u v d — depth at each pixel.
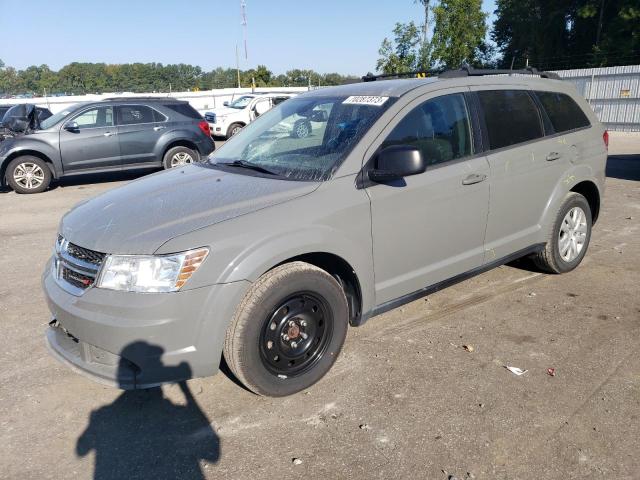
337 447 2.73
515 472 2.53
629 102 19.00
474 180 3.86
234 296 2.81
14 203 9.43
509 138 4.21
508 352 3.61
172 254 2.70
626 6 34.75
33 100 28.58
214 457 2.69
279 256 2.91
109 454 2.73
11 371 3.54
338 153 3.39
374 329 3.99
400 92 3.71
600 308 4.25
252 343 2.91
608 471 2.52
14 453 2.74
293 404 3.10
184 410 3.08
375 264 3.43
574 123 4.86
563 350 3.62
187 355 2.77
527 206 4.38
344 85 4.34
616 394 3.11
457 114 3.89
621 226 6.65
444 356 3.57
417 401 3.09
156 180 3.78
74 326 2.83
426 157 3.65
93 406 3.15
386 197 3.39
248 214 2.94
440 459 2.62
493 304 4.38
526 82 4.50
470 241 3.99
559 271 4.90
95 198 3.66
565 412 2.96
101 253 2.82
